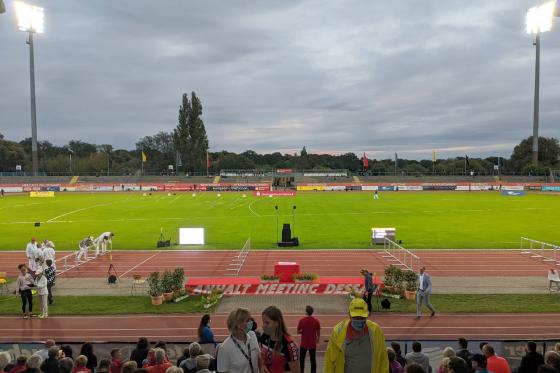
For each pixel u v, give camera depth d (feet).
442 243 125.70
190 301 72.69
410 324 61.57
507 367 32.35
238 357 20.34
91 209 223.71
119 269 96.99
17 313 66.74
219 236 139.95
